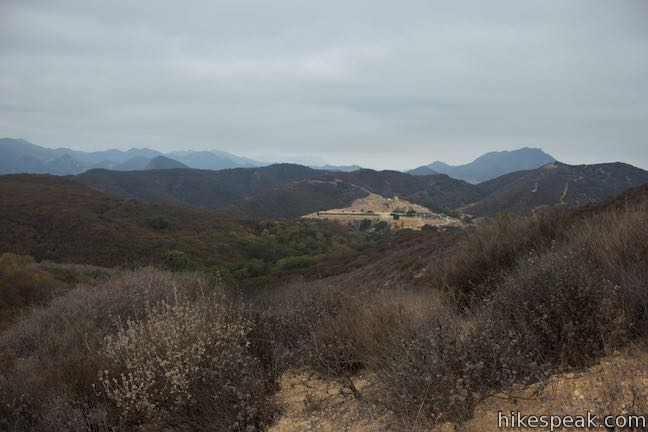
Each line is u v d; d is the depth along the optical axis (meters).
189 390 3.05
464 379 2.33
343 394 3.00
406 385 2.43
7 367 4.71
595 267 3.33
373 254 46.16
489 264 5.12
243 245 64.75
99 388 3.41
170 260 37.94
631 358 2.41
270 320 4.60
